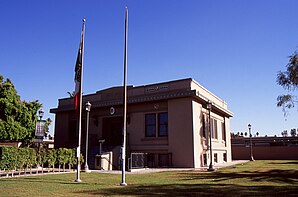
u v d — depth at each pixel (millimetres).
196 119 26078
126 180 15320
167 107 26703
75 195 10203
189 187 12422
